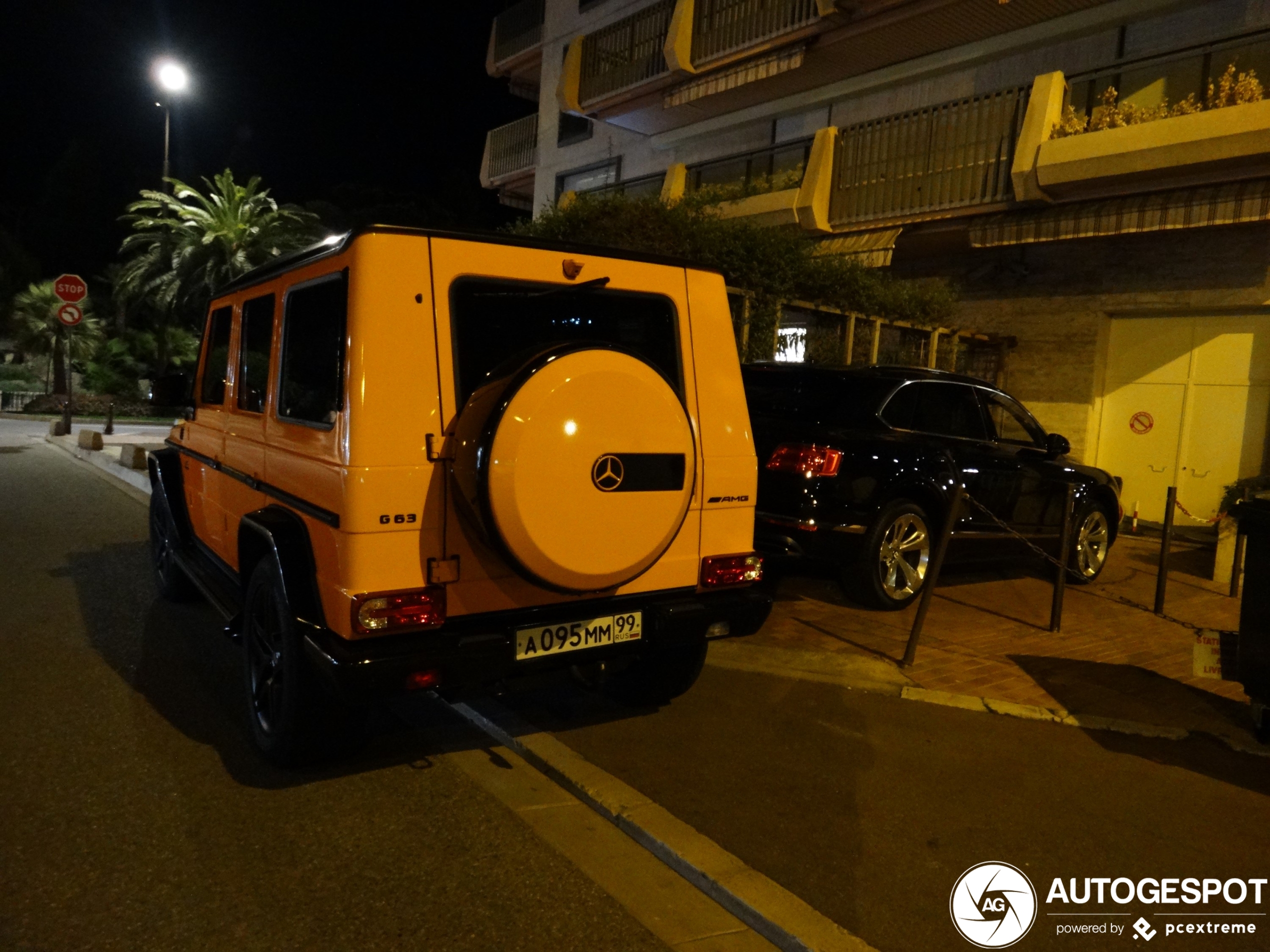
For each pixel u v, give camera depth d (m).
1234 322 11.27
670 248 9.36
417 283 3.41
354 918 2.88
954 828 3.65
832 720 4.76
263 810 3.56
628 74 17.73
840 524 6.20
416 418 3.39
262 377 4.48
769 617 6.52
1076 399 12.54
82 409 30.84
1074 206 11.53
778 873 3.25
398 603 3.34
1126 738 4.71
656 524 3.68
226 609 4.51
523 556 3.38
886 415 6.63
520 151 24.55
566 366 3.42
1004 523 7.34
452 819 3.57
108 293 39.84
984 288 13.66
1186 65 11.45
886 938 2.90
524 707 4.78
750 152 16.91
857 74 14.88
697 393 4.18
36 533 8.89
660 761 4.17
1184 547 10.83
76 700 4.64
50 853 3.18
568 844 3.43
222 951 2.69
